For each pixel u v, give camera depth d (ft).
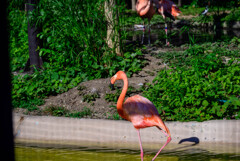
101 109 31.37
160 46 53.26
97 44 38.55
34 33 40.88
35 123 27.94
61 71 38.47
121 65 39.17
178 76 33.27
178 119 27.66
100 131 26.35
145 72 39.04
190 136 25.13
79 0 37.58
